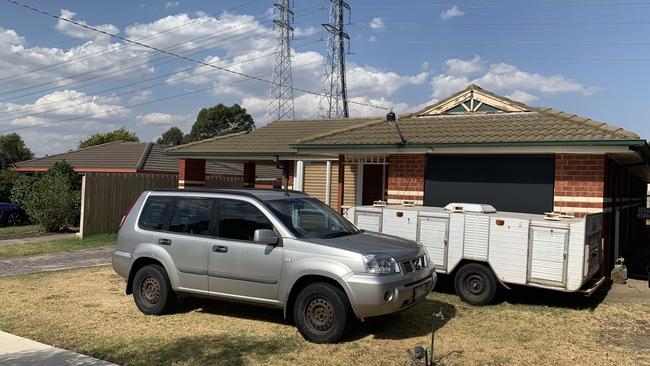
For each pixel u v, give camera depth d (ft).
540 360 18.97
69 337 21.39
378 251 20.80
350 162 43.06
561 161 31.01
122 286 31.32
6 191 85.66
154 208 25.49
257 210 22.75
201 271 23.27
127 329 22.54
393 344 20.47
